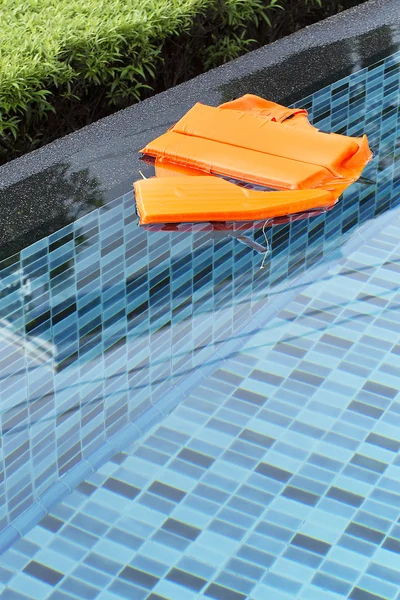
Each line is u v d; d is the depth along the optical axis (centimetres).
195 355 338
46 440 282
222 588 254
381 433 308
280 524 274
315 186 302
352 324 359
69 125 411
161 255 310
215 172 306
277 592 253
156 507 281
